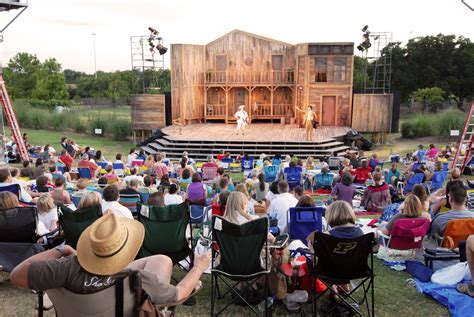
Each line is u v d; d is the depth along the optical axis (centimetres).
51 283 242
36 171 1195
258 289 555
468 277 569
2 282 602
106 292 248
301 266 543
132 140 2869
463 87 5022
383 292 589
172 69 2802
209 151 2228
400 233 621
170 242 561
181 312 534
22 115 3391
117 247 241
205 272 652
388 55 5100
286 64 2959
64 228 564
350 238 469
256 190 1034
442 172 1222
